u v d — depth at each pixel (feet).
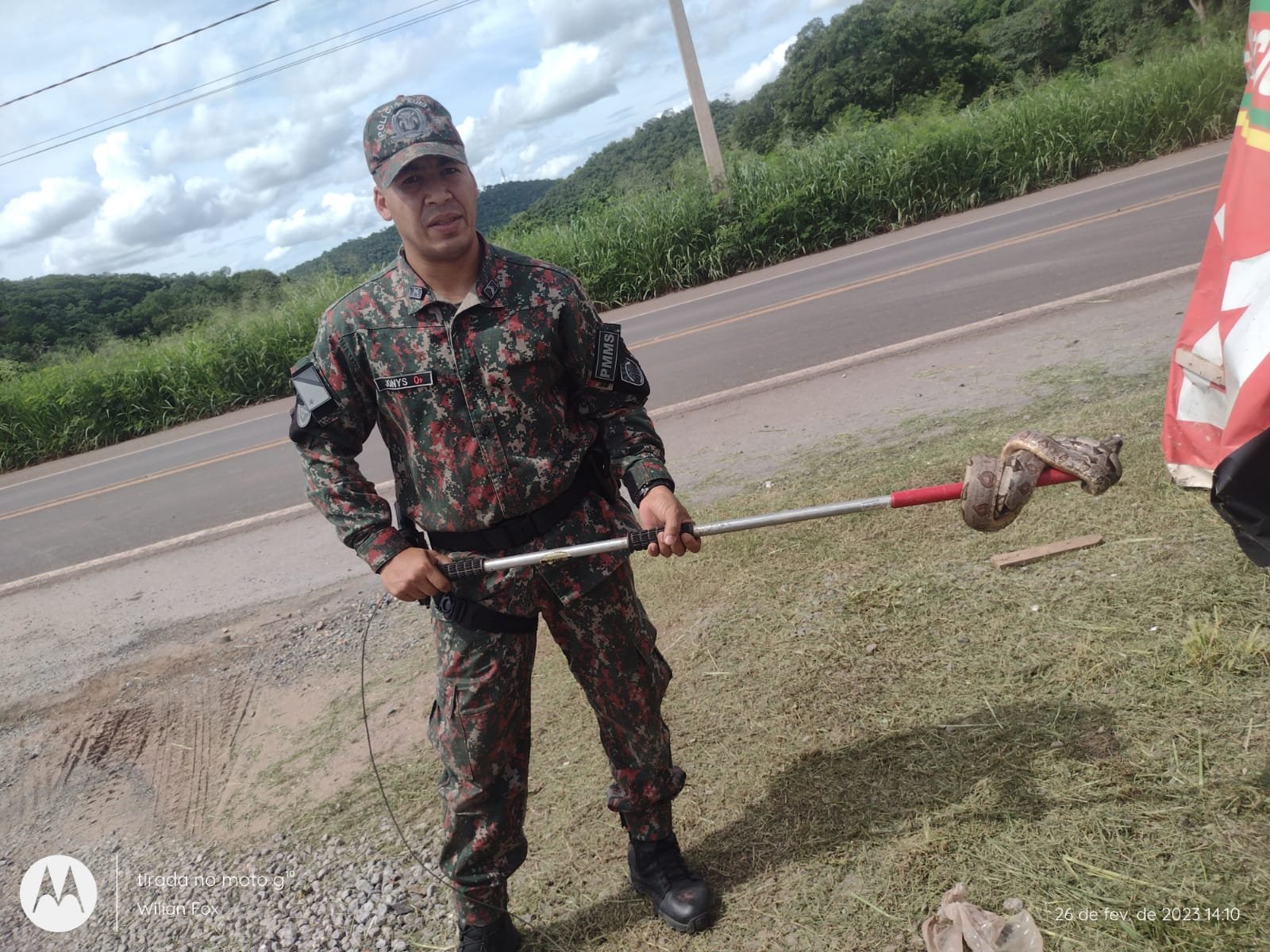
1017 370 19.03
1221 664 8.73
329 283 55.06
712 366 27.48
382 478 24.59
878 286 32.89
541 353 6.81
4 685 16.65
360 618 15.84
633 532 6.91
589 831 9.13
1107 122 50.60
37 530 29.14
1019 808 7.82
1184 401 7.27
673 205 51.96
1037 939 6.50
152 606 19.03
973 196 50.42
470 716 7.16
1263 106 6.43
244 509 25.20
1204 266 7.11
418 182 6.42
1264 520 6.12
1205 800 7.39
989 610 10.64
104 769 12.91
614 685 7.43
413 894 8.93
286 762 11.89
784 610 11.93
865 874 7.62
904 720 9.31
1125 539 11.19
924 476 14.67
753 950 7.29
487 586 6.97
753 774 9.19
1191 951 6.28
